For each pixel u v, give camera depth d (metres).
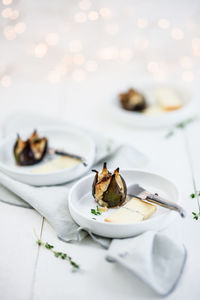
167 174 0.76
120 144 0.81
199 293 0.51
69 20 1.28
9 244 0.60
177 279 0.52
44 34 1.29
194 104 0.96
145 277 0.50
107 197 0.61
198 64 1.36
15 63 1.32
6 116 1.02
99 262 0.56
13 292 0.52
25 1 1.22
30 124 0.94
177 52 1.36
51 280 0.54
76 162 0.75
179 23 1.29
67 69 1.37
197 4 1.25
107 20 1.29
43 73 1.35
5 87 1.24
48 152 0.79
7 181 0.69
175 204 0.58
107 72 1.38
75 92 1.19
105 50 1.36
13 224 0.64
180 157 0.82
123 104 0.99
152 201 0.61
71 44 1.33
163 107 0.97
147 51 1.37
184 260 0.53
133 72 1.36
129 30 1.32
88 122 0.99
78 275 0.54
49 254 0.58
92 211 0.61
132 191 0.64
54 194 0.66
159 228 0.58
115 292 0.52
